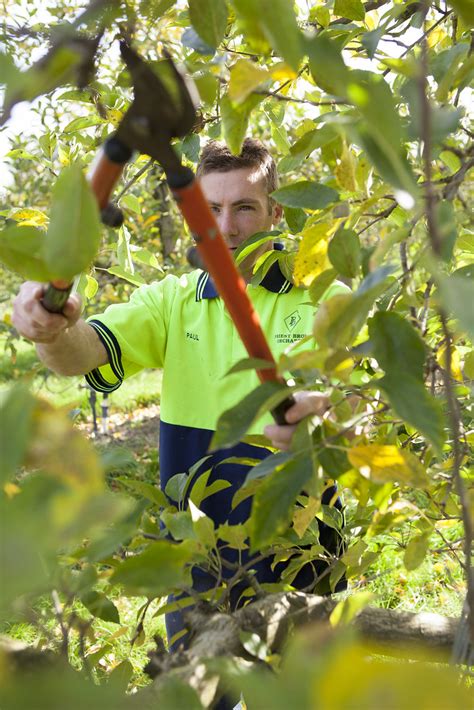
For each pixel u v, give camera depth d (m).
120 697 0.51
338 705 0.39
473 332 0.45
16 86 0.46
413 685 0.39
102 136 1.76
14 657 0.71
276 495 0.73
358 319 0.69
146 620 2.59
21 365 8.13
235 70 0.72
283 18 0.54
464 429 1.09
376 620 0.94
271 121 1.71
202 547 0.92
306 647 0.46
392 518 0.98
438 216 0.77
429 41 1.47
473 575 0.68
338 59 0.56
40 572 0.40
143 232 5.34
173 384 1.71
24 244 0.65
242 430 0.68
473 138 1.03
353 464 0.75
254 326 0.70
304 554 1.23
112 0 0.63
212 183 1.68
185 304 1.74
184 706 0.60
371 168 0.98
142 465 5.18
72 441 0.50
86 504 0.42
